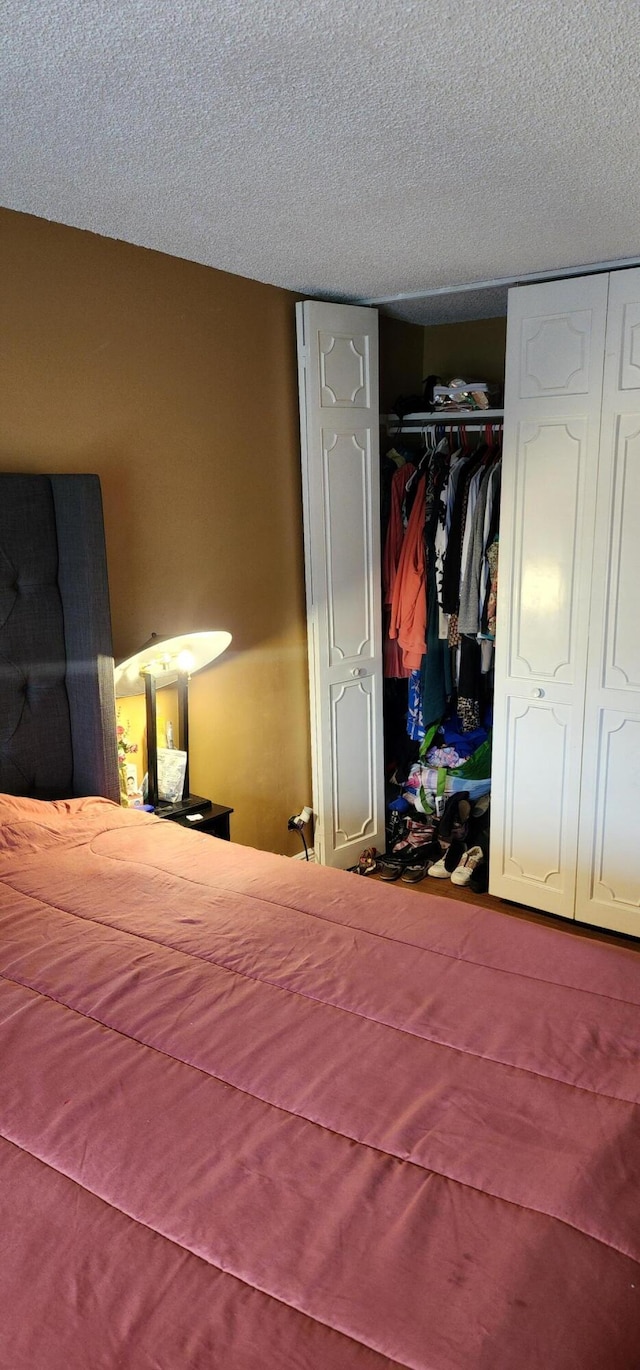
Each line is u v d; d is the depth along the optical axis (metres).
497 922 1.95
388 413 4.00
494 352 4.06
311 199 2.31
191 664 2.87
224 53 1.53
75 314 2.63
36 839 2.36
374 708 3.84
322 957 1.81
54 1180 1.27
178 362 2.96
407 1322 1.04
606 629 3.10
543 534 3.19
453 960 1.80
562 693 3.24
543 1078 1.45
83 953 1.83
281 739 3.62
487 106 1.74
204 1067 1.49
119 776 2.82
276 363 3.34
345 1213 1.19
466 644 3.63
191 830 2.51
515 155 2.00
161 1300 1.08
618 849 3.22
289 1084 1.44
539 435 3.14
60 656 2.64
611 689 3.12
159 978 1.73
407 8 1.38
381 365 3.99
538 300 3.06
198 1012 1.63
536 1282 1.09
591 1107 1.39
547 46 1.50
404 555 3.71
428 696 3.78
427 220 2.49
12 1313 1.07
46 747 2.64
